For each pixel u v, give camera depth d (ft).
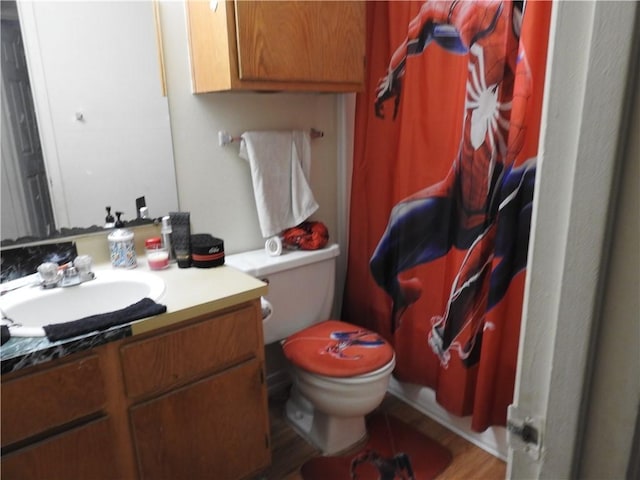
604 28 1.24
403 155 5.97
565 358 1.49
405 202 6.09
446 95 5.41
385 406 6.84
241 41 4.73
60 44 4.53
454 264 5.63
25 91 4.39
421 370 6.41
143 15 5.00
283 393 7.19
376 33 6.08
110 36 4.82
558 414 1.55
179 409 4.18
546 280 1.52
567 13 1.32
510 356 5.28
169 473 4.24
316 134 6.73
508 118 4.84
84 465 3.71
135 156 5.18
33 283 4.44
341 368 5.18
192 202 5.77
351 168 7.08
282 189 6.27
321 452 5.86
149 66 5.13
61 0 4.48
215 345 4.31
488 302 5.19
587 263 1.37
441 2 5.25
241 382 4.58
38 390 3.39
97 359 3.63
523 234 4.89
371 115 6.37
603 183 1.30
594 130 1.30
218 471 4.60
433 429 6.31
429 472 5.51
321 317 6.59
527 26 4.39
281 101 6.35
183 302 4.10
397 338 6.58
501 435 5.67
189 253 5.05
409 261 6.21
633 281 1.29
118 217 5.16
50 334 3.46
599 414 1.45
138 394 3.91
